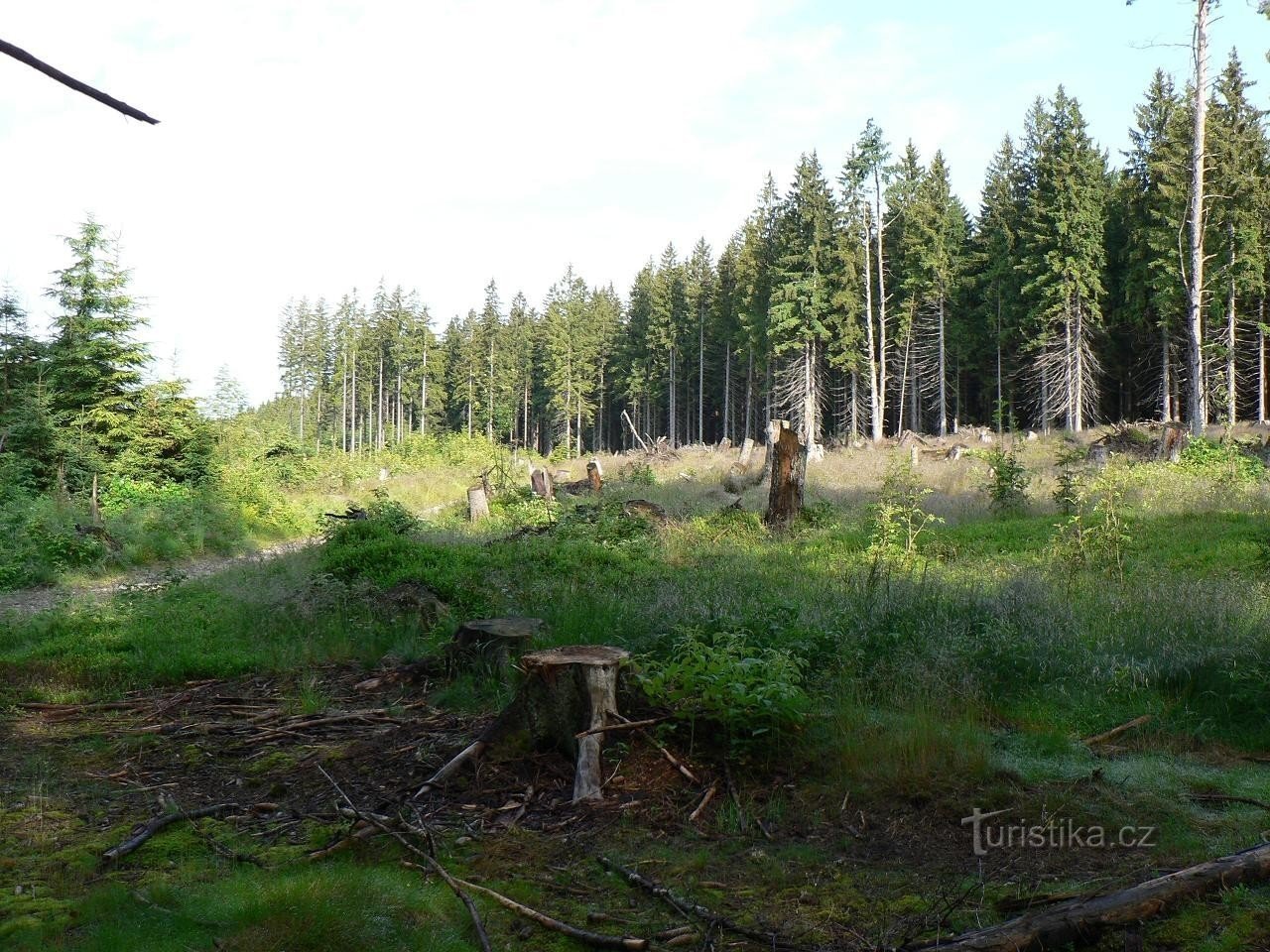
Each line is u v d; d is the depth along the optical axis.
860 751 5.25
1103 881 3.91
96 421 22.25
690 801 4.94
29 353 22.88
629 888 4.02
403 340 86.12
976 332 49.47
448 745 5.81
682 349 67.75
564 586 10.00
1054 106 43.16
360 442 92.62
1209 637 7.23
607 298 89.12
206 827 4.75
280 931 3.46
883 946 3.39
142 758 5.95
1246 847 4.18
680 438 78.62
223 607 10.37
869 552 12.95
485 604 9.58
